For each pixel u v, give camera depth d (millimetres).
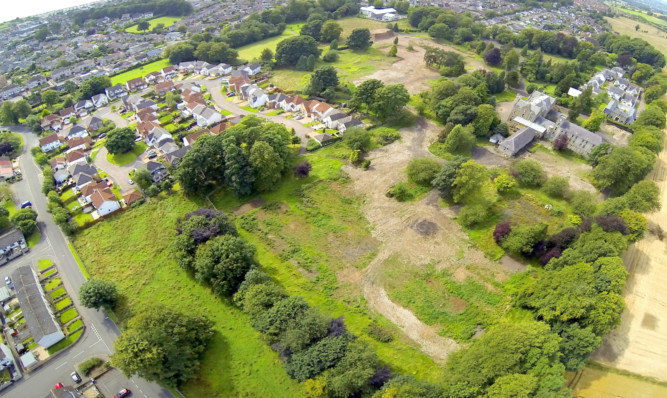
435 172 111062
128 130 130125
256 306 72000
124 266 89625
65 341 74625
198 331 70750
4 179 120938
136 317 67500
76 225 98938
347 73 189750
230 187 108438
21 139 145125
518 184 114062
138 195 109812
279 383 66062
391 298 81125
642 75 191625
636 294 83250
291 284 83812
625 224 84812
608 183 107875
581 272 73688
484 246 93438
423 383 59219
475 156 127938
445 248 93125
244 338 73375
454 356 67812
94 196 105562
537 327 65375
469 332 74125
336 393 58875
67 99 164000
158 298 81688
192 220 89500
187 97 160375
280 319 68375
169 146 127812
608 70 196125
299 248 93062
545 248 87750
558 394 53938
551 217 102188
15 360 71375
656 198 99312
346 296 81438
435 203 106750
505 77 180125
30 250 95562
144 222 102000
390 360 68875
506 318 76250
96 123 146500
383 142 132875
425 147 131375
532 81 187375
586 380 66625
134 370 59656
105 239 97375
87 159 126688
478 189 102688
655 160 128375
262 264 88812
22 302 77875
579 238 84438
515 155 128500
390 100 138125
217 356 70438
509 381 55812
